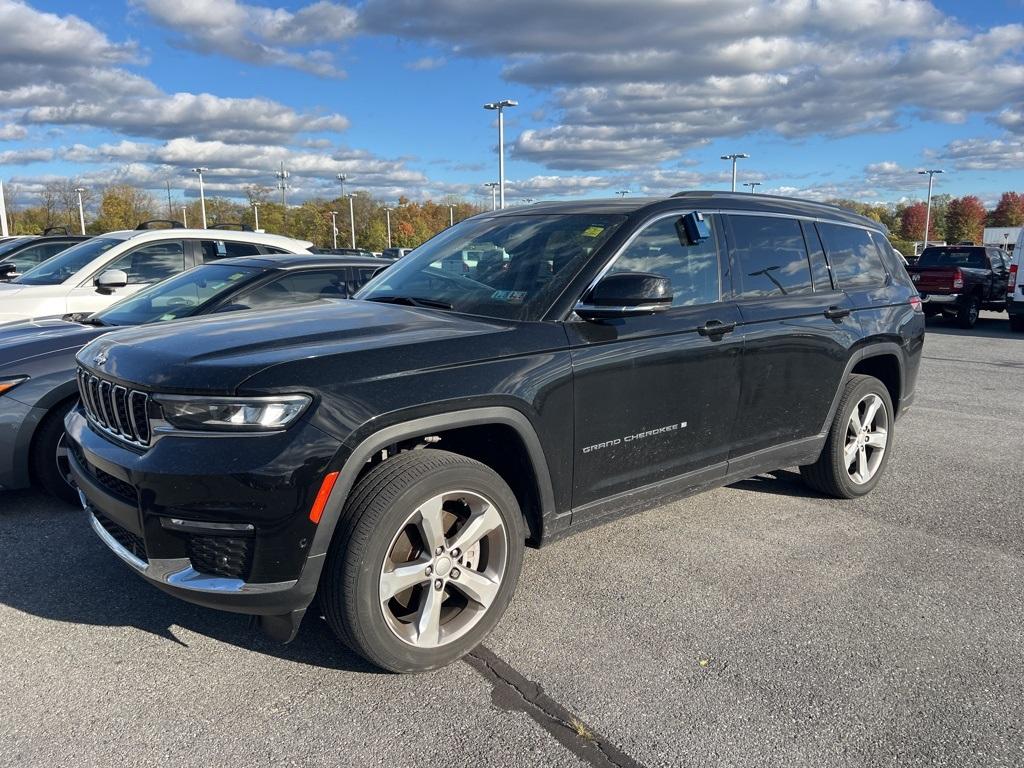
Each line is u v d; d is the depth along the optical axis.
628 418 3.53
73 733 2.60
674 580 3.84
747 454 4.20
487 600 3.10
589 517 3.50
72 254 8.29
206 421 2.62
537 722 2.69
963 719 2.72
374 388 2.76
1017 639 3.28
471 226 4.39
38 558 3.99
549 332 3.27
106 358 3.06
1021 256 15.60
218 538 2.63
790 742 2.59
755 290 4.21
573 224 3.85
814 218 4.80
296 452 2.58
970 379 10.02
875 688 2.91
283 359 2.71
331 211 106.81
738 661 3.09
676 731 2.64
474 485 3.00
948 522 4.68
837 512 4.84
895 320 5.09
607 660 3.10
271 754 2.51
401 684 2.92
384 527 2.75
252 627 3.30
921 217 118.00
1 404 4.35
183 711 2.73
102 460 2.85
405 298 3.78
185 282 6.04
